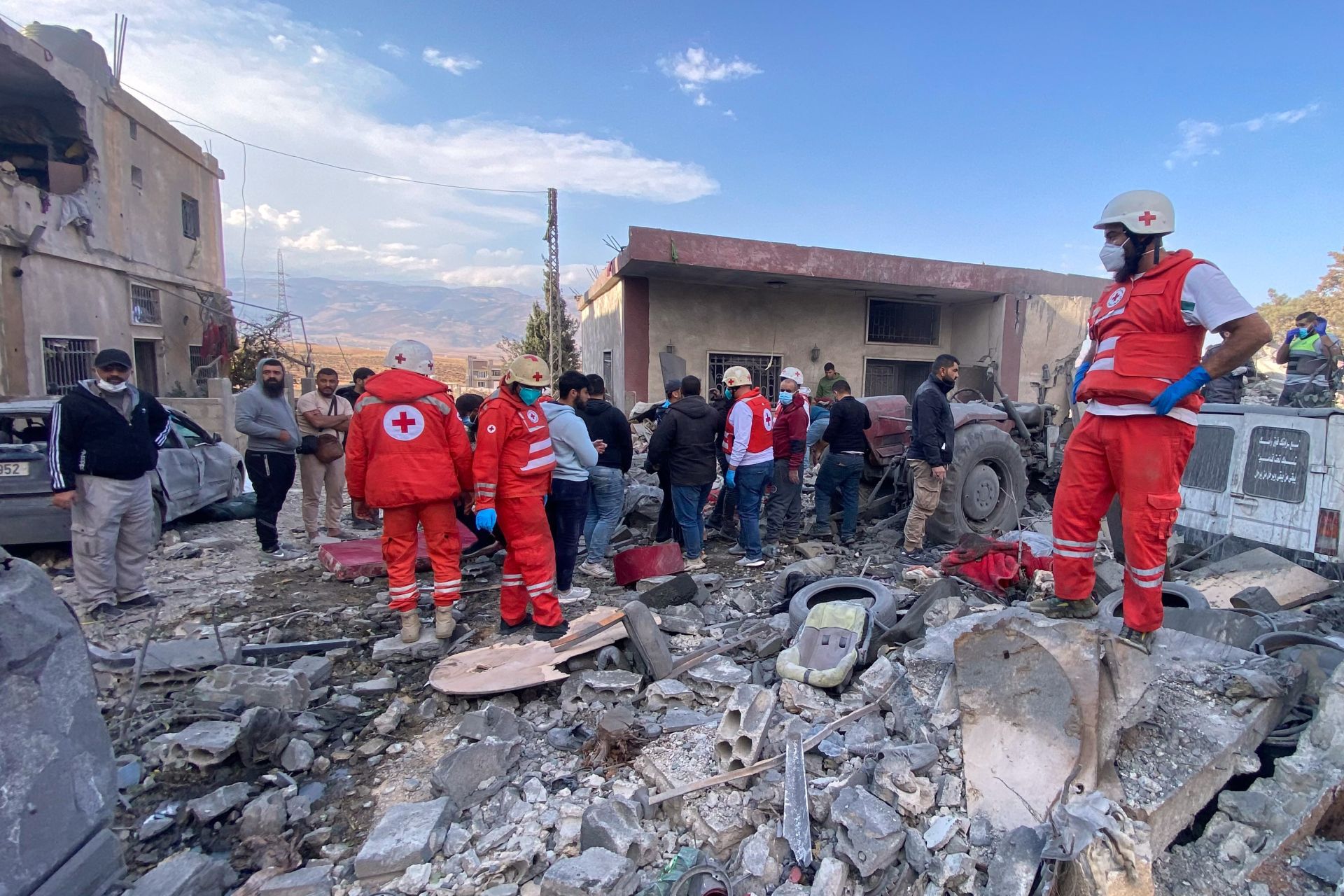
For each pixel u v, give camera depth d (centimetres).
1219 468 524
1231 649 317
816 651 368
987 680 273
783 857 251
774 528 669
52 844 193
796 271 1349
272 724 326
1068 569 296
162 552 662
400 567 434
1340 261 3228
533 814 283
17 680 184
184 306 1705
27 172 1348
